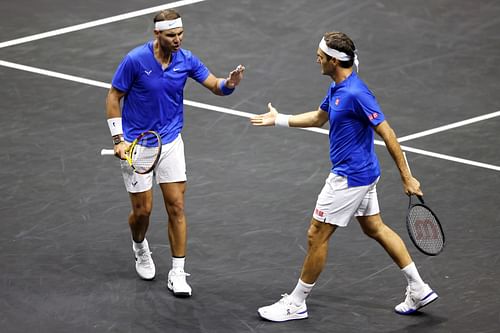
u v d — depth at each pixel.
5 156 34.16
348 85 24.33
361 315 25.94
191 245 29.17
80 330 25.09
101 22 44.12
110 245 29.12
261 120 26.58
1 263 28.00
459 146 35.47
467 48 42.91
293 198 31.97
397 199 31.89
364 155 24.69
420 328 25.33
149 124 26.25
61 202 31.34
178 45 25.45
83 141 35.31
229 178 33.12
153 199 31.66
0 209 30.81
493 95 39.28
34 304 26.19
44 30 43.31
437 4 46.44
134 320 25.61
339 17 45.06
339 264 28.27
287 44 42.75
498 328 25.28
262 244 29.31
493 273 27.78
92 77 39.84
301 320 25.73
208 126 36.56
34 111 37.28
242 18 44.81
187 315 25.89
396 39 43.47
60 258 28.38
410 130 36.62
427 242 25.06
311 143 35.56
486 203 31.66
